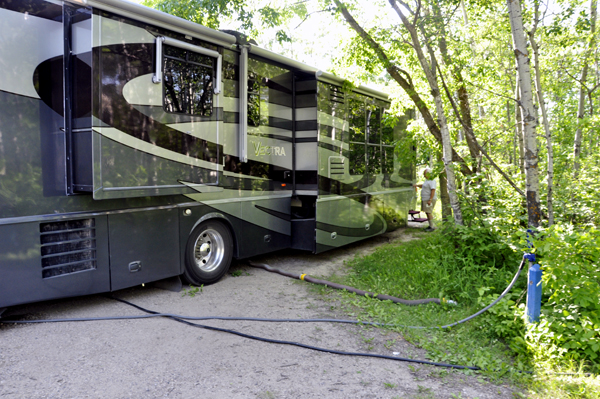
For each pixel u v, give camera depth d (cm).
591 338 341
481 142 959
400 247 826
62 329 421
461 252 596
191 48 516
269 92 678
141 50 465
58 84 435
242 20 695
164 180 493
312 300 534
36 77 418
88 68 426
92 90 421
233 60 603
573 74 986
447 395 308
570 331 359
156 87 481
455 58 749
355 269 690
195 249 583
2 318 443
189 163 522
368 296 532
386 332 431
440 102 647
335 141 763
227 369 345
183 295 542
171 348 383
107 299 520
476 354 367
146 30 471
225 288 582
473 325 427
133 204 497
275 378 331
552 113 1141
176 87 505
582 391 301
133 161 458
